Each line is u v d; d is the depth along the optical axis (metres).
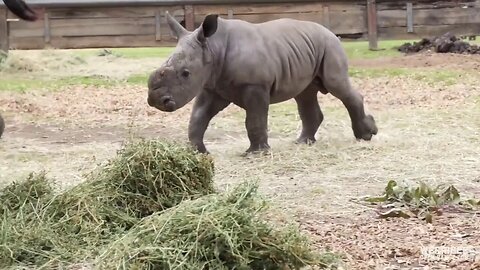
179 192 7.89
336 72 12.77
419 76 20.16
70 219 7.43
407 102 17.42
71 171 11.07
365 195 9.37
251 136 11.91
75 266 6.70
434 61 22.02
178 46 11.30
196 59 11.19
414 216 8.38
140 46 23.45
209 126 15.27
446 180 10.13
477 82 19.42
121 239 6.53
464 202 8.80
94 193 7.74
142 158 7.93
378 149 12.28
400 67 21.45
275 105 17.38
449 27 24.25
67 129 15.17
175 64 11.08
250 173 10.72
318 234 7.60
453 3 24.16
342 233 7.66
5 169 11.23
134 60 24.16
